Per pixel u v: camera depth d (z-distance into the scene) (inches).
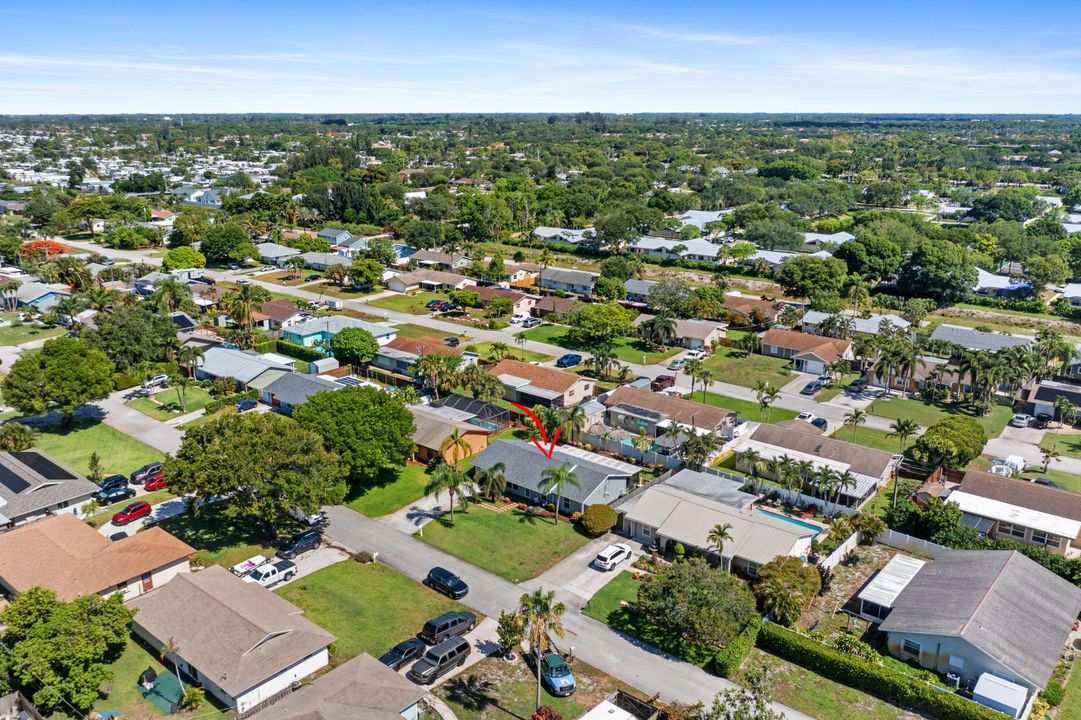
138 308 4953.3
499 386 4205.2
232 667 2039.9
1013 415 4399.6
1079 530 2952.8
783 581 2491.4
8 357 5039.4
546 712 2000.5
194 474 2755.9
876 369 4665.4
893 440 4010.8
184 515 3095.5
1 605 2405.3
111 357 4473.4
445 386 4311.0
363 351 4899.1
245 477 2679.6
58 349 3939.5
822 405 4530.0
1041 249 7780.5
